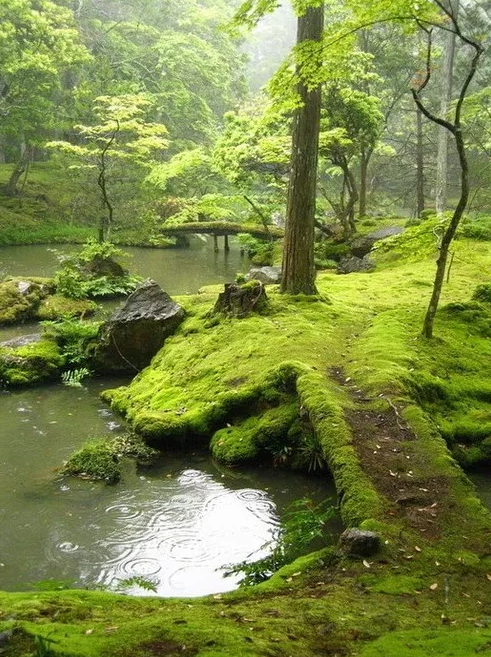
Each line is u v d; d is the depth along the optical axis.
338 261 19.00
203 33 37.38
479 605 3.67
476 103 20.08
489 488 6.52
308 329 9.28
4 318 12.77
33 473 6.76
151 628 2.96
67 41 24.72
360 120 19.34
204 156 19.11
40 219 28.02
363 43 24.83
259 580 4.80
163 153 30.23
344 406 6.70
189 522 5.81
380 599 3.73
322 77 8.07
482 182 25.22
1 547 5.32
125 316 10.14
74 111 27.95
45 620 3.16
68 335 10.62
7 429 7.98
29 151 28.78
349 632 3.17
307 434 6.86
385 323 9.63
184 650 2.78
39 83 24.72
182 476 6.82
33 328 12.65
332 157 19.98
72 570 5.00
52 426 8.11
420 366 8.14
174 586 4.80
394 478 5.41
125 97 19.66
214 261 21.69
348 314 10.36
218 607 3.58
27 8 23.33
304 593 3.89
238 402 7.66
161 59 31.23
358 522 4.84
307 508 6.07
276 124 18.56
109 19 36.62
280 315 10.02
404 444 6.01
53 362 10.02
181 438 7.50
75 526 5.70
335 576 4.12
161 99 31.34
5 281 13.94
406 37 25.62
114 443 7.45
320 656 2.93
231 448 7.16
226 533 5.62
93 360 10.20
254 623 3.24
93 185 24.78
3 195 28.84
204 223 23.53
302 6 7.63
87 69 30.94
